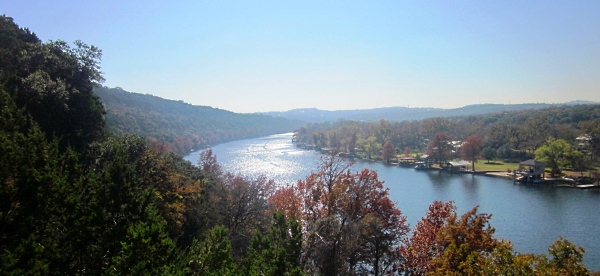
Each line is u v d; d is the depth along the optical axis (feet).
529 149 491.72
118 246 77.41
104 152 140.36
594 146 412.16
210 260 87.61
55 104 145.38
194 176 220.23
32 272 54.65
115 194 82.58
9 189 69.41
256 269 84.53
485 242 91.81
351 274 104.78
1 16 177.58
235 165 441.68
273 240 99.86
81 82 179.22
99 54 189.16
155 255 75.41
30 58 158.92
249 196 171.22
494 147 523.70
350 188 120.88
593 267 158.20
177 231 125.49
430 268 98.78
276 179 345.31
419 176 397.60
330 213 117.70
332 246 101.30
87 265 75.00
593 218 226.99
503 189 319.06
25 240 60.75
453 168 428.97
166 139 570.05
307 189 128.16
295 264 90.89
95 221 76.13
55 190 75.92
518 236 196.95
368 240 110.73
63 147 143.23
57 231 75.00
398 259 115.34
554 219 225.76
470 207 256.93
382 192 128.77
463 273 78.54
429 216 113.70
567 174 368.48
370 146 572.10
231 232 148.77
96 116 174.70
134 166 128.16
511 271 66.85
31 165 80.69
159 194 124.98
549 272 65.16
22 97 135.33
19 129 106.42
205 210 151.02
